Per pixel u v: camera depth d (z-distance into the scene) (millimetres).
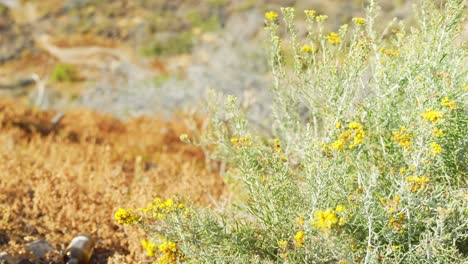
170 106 11773
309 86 4105
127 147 8312
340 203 3250
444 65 3754
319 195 3137
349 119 3670
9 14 17828
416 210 3064
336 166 3152
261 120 8406
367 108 3604
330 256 2982
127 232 4438
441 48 3643
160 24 17391
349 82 3568
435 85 3531
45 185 5070
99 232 4680
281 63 4383
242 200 4324
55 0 18812
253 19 16797
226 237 3279
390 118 3674
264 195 3334
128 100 12359
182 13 17938
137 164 6285
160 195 5148
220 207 4387
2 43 15992
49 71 14539
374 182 2961
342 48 4105
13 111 9406
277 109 4648
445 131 3283
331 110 3609
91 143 8133
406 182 2959
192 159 7469
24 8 18391
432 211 3150
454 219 3008
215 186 5816
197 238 3152
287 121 4469
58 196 5168
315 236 3033
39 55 15609
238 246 3264
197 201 5062
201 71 13820
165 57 15609
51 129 9203
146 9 18281
